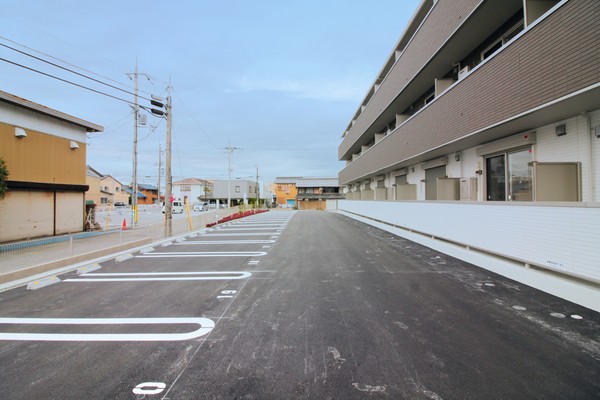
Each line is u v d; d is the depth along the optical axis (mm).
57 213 12484
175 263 7246
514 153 6934
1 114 10195
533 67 4891
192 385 2449
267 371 2617
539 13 5258
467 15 7031
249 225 17781
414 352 2867
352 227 15219
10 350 3119
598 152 4824
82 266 6867
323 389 2354
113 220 25203
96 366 2779
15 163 10648
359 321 3602
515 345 2955
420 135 10109
